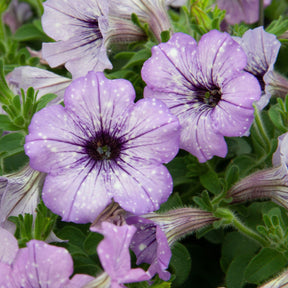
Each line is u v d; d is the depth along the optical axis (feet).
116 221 1.34
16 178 1.42
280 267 1.42
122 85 1.36
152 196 1.35
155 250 1.42
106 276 1.29
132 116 1.37
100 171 1.37
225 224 1.44
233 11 1.75
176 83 1.43
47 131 1.34
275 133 1.54
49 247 1.27
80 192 1.35
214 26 1.56
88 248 1.44
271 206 1.50
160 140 1.36
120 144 1.38
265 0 1.88
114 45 1.59
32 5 1.95
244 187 1.46
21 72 1.56
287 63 1.72
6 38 1.81
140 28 1.57
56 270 1.28
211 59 1.41
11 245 1.32
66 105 1.36
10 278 1.28
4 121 1.47
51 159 1.35
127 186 1.35
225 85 1.40
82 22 1.55
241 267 1.48
